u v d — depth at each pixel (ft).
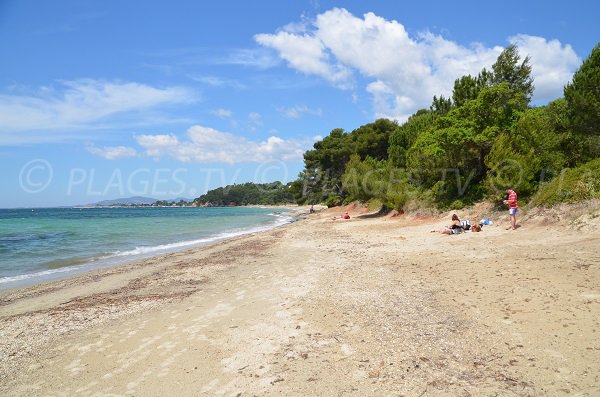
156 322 25.82
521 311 22.50
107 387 17.24
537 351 17.65
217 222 172.65
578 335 18.65
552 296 24.29
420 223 83.92
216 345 21.16
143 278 42.39
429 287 29.86
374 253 49.01
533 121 71.67
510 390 14.83
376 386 15.80
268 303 28.50
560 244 40.06
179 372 18.22
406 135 129.08
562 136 72.59
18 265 58.08
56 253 70.90
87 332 24.79
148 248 77.10
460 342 19.43
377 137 197.57
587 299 23.02
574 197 50.70
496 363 16.98
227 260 51.39
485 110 80.23
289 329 22.85
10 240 95.61
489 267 34.04
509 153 67.15
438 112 113.91
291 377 16.99
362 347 19.66
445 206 86.02
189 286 36.63
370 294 29.12
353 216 136.56
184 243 85.61
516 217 58.75
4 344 23.52
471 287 28.53
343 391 15.57
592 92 67.46
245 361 18.94
